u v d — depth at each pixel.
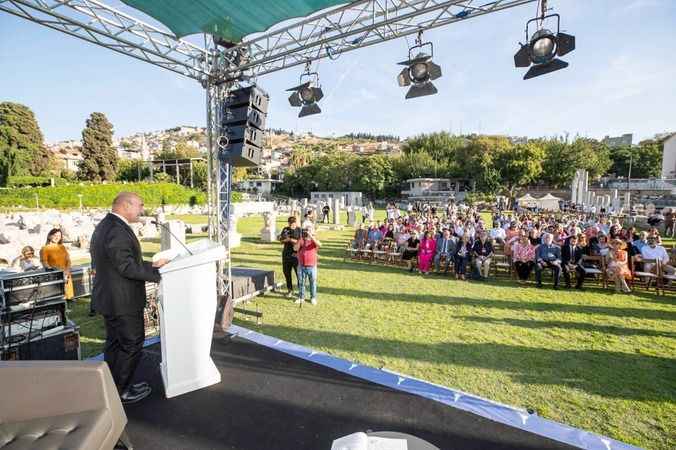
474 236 9.32
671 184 40.75
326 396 2.92
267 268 9.32
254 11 4.47
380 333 4.82
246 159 5.07
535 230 10.23
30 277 3.30
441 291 7.21
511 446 2.33
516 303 6.39
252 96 5.07
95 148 50.06
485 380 3.56
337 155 62.84
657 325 5.25
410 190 54.84
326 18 4.61
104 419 1.97
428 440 2.38
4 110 44.03
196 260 2.90
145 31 4.66
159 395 2.91
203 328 3.01
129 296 2.75
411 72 5.00
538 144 50.69
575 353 4.25
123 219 2.78
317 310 5.80
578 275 7.52
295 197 64.06
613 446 2.36
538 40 4.14
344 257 11.32
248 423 2.56
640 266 7.60
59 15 3.99
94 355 4.00
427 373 3.69
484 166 48.00
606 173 58.44
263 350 3.81
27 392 1.96
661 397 3.27
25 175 43.88
